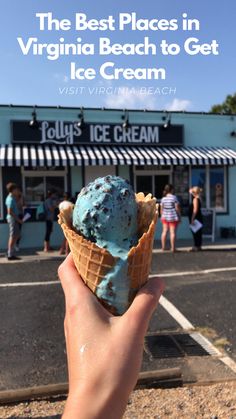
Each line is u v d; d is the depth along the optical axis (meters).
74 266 1.35
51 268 10.05
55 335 5.34
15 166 13.37
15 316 6.18
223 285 8.00
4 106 13.36
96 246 1.22
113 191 1.32
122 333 1.11
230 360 4.51
